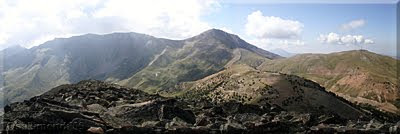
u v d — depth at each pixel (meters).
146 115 50.78
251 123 43.50
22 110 44.97
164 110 51.44
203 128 41.84
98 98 71.75
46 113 40.91
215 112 61.12
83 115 42.06
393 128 42.38
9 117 41.31
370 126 44.53
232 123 43.81
